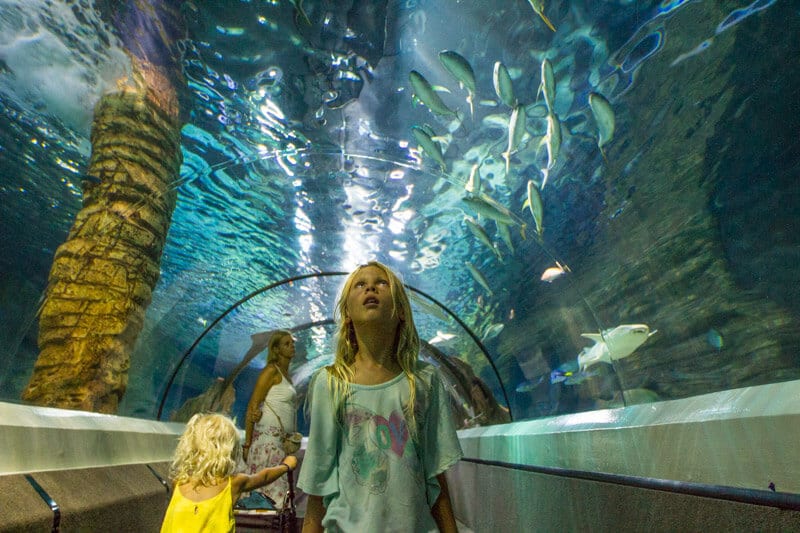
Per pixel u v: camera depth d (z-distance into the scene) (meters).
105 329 5.70
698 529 2.27
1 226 4.14
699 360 3.98
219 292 8.84
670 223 3.97
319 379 1.93
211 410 11.48
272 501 5.13
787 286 3.00
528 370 8.40
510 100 4.33
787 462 2.09
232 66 4.64
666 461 2.96
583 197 4.96
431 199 6.64
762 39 2.88
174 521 3.12
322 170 6.14
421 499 1.79
